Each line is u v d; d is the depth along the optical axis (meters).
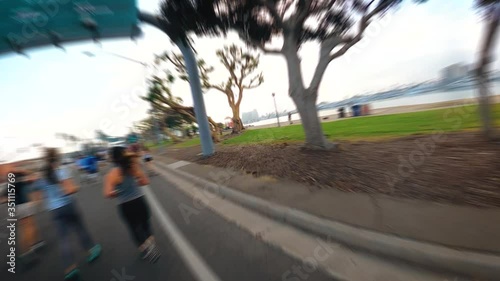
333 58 7.60
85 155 12.20
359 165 5.84
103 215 5.97
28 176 4.07
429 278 2.39
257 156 9.71
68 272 3.14
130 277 3.10
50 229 5.25
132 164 3.45
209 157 12.88
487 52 5.19
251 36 8.23
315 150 7.98
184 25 7.21
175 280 2.92
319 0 7.29
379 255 2.87
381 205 3.78
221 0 6.85
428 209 3.39
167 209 5.88
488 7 4.71
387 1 6.30
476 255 2.38
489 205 3.19
